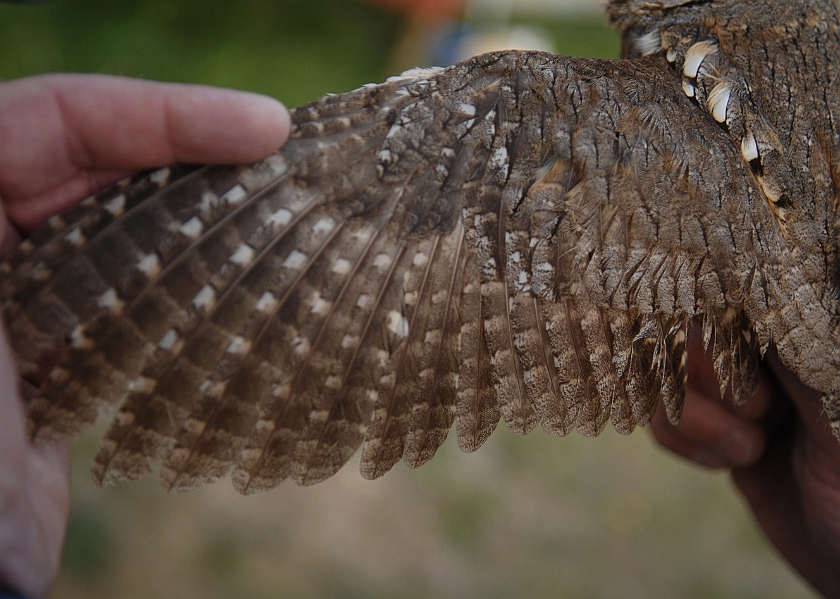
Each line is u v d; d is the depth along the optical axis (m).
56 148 0.39
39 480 0.40
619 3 0.48
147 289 0.38
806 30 0.45
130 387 0.38
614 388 0.40
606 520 0.92
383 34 1.52
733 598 0.86
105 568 0.72
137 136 0.39
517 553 0.85
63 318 0.37
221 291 0.39
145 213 0.38
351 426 0.40
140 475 0.38
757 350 0.43
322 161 0.39
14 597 0.38
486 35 1.64
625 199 0.40
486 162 0.40
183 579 0.73
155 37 1.23
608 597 0.83
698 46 0.44
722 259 0.41
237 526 0.80
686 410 0.51
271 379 0.39
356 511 0.85
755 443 0.52
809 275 0.43
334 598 0.76
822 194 0.44
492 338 0.40
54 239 0.38
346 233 0.39
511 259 0.40
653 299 0.40
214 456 0.39
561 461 0.98
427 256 0.40
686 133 0.41
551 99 0.40
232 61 1.27
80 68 1.15
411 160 0.40
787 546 0.53
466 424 0.40
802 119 0.44
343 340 0.39
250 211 0.39
